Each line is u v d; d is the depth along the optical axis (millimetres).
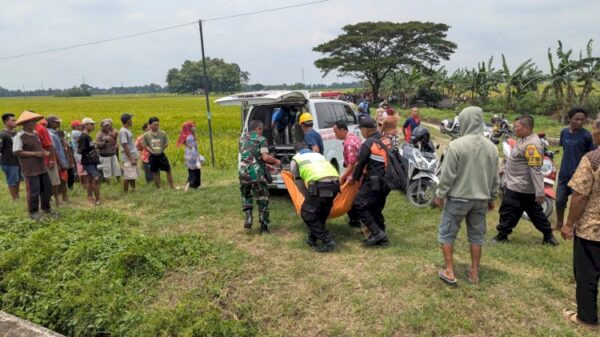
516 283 4434
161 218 7090
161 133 9070
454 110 32938
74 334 4066
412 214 7020
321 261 5086
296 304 4156
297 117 8305
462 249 5422
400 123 26672
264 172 6195
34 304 4488
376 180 5324
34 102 75000
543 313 3930
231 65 133125
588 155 3592
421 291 4258
